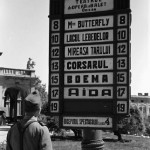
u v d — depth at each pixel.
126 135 54.56
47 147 4.60
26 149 4.62
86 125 7.95
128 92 7.69
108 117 7.79
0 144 27.75
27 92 65.75
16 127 4.78
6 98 73.12
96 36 8.03
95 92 7.98
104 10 7.98
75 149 30.78
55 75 8.30
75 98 8.12
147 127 60.78
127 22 7.77
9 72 64.19
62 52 8.27
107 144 37.72
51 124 43.72
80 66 8.13
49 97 8.34
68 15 8.27
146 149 33.81
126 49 7.77
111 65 7.87
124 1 7.82
